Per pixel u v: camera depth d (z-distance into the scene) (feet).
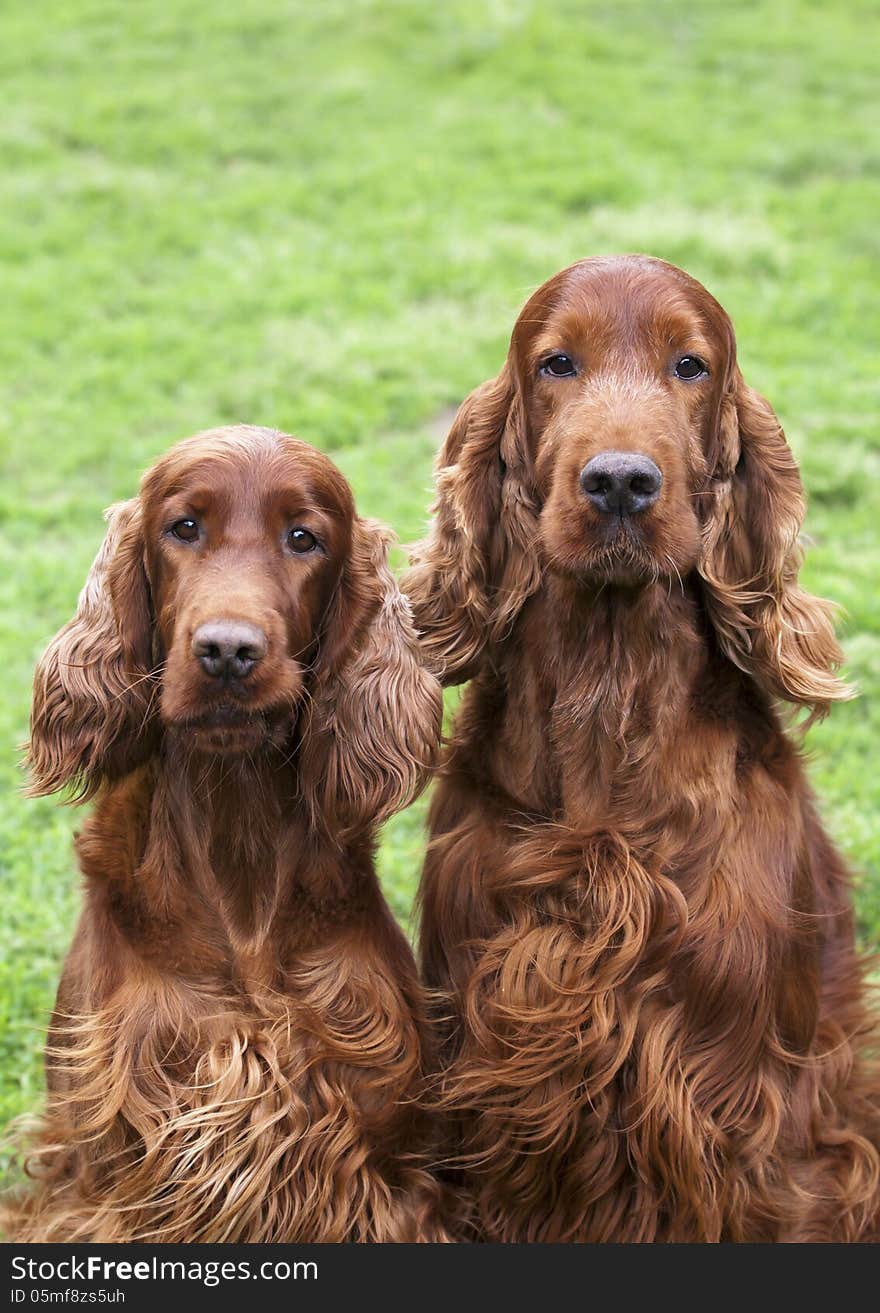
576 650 10.82
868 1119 11.96
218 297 31.68
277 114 42.39
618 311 10.52
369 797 10.67
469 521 11.34
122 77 45.19
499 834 11.13
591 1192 10.65
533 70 45.03
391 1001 10.57
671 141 40.24
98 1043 10.27
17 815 16.66
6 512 24.13
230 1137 9.91
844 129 41.24
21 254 34.32
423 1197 10.64
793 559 11.25
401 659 10.85
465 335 29.35
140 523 10.63
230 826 10.34
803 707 11.45
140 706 10.67
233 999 10.36
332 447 25.64
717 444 10.95
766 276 32.45
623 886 10.48
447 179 37.65
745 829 10.80
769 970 10.63
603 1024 10.33
